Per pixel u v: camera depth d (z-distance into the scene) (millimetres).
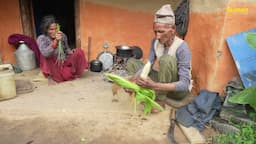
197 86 3404
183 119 2717
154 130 2654
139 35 4680
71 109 3039
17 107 3066
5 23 4555
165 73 2795
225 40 2904
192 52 3605
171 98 3199
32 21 4848
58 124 2750
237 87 2754
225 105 2697
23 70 4547
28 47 4551
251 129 2387
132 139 2502
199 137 2453
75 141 2465
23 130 2643
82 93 3518
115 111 3002
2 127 2693
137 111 3020
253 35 2332
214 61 3000
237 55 2836
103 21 4613
